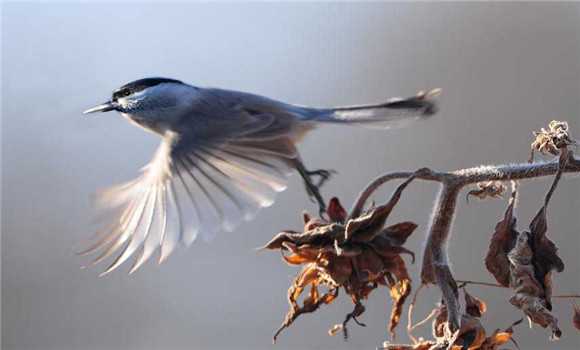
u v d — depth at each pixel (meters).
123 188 2.66
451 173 2.61
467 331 2.59
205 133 2.67
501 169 2.61
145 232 2.65
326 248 2.62
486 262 2.61
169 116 2.69
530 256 2.60
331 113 2.68
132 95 2.70
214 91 2.69
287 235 2.62
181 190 2.66
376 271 2.62
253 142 2.67
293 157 2.67
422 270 2.61
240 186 2.66
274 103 2.69
